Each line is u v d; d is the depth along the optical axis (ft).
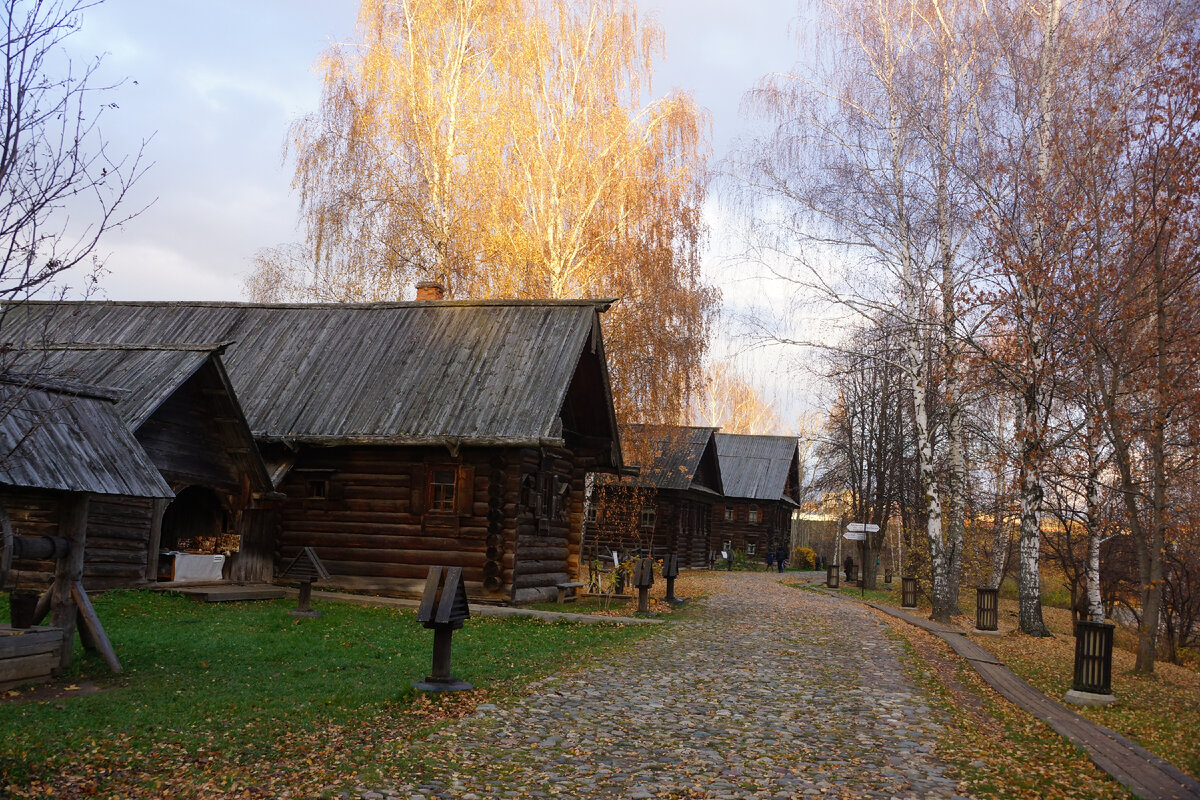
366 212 89.56
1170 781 26.91
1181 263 50.31
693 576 125.49
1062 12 66.33
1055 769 28.63
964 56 70.64
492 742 29.22
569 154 92.58
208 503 78.13
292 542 70.69
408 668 40.63
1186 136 50.11
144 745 27.14
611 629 57.93
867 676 44.09
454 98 91.71
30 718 29.14
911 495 130.72
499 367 71.26
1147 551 53.57
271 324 80.94
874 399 134.72
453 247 90.33
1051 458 64.18
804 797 25.00
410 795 23.94
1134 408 58.13
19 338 71.31
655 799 24.43
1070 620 101.19
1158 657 80.74
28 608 35.55
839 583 133.39
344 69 91.35
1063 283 57.98
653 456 104.01
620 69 93.61
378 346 76.33
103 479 36.14
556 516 77.30
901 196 72.84
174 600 58.08
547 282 91.50
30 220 23.04
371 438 67.05
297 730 29.45
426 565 67.67
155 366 61.52
